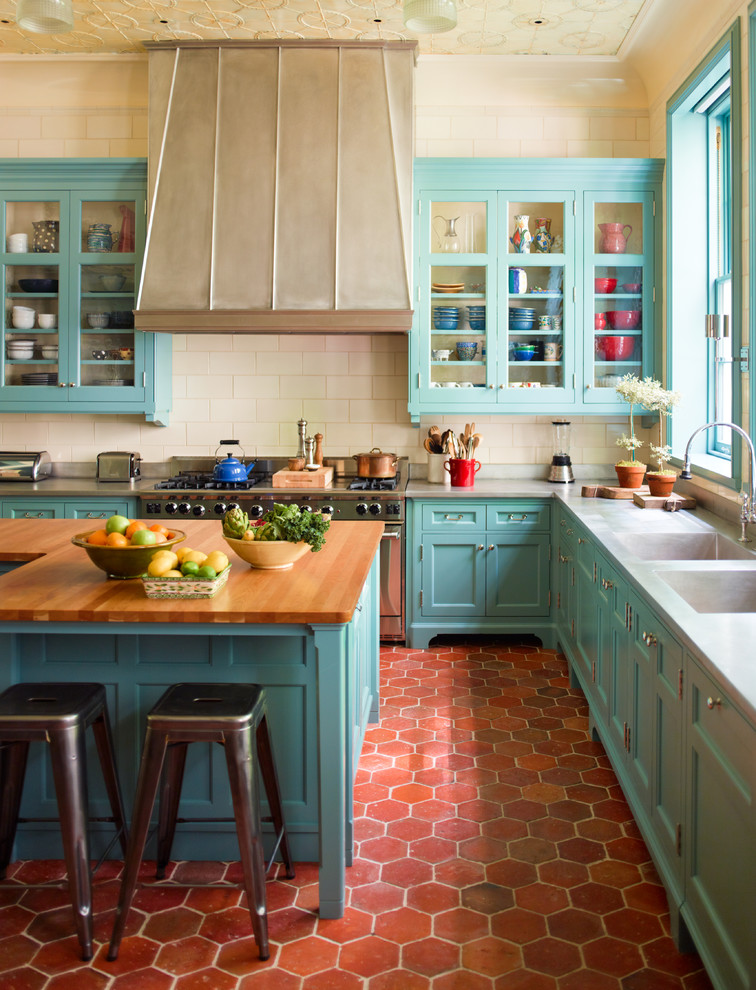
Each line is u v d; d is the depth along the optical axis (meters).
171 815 2.69
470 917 2.50
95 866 2.46
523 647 5.14
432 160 5.08
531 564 5.06
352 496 4.96
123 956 2.34
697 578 2.94
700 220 4.88
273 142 4.97
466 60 5.16
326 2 4.48
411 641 5.12
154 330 4.99
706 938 2.07
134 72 5.38
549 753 3.62
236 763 2.30
